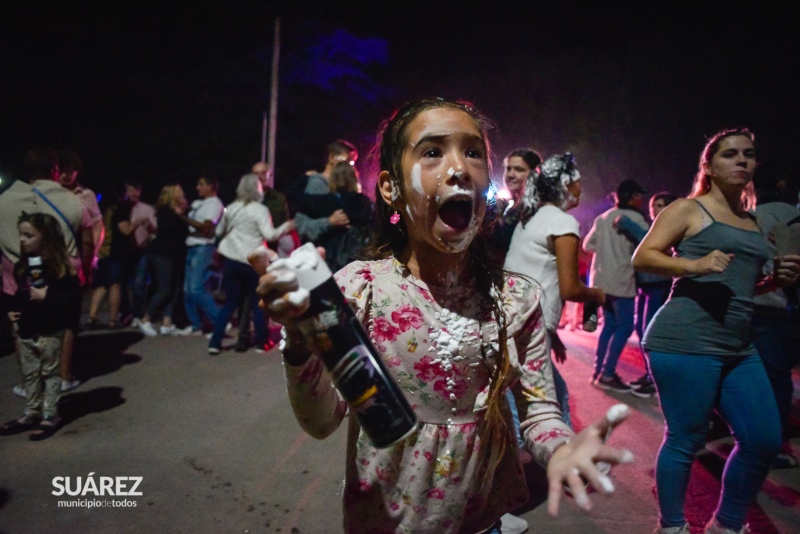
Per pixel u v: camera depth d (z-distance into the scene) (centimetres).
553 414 140
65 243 414
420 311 139
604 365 519
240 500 316
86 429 406
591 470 102
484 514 149
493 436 145
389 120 148
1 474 338
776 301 356
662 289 481
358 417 111
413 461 137
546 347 149
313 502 315
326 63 1758
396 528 139
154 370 547
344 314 110
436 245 135
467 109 146
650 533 289
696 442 258
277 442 391
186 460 362
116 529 286
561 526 296
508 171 366
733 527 259
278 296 106
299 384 123
